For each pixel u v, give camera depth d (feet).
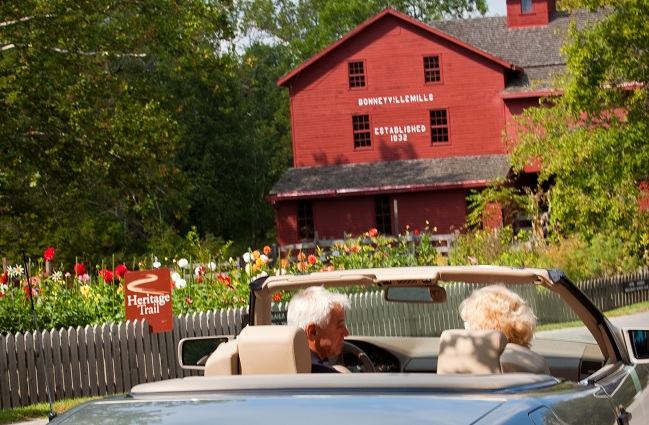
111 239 133.90
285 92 237.45
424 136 139.95
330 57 142.00
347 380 10.46
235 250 170.91
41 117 93.45
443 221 134.62
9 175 94.07
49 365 42.83
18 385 41.91
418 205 135.54
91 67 97.40
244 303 53.31
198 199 181.88
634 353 15.89
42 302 48.01
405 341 21.06
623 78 95.96
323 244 123.13
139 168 97.66
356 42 141.38
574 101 96.48
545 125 100.42
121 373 44.98
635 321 65.72
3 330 45.01
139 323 45.78
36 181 92.58
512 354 13.56
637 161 91.66
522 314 15.67
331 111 142.20
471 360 13.23
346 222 137.69
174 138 100.27
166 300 45.96
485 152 138.00
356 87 141.69
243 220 194.08
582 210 90.84
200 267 54.70
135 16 98.73
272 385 10.49
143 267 63.62
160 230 139.85
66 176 96.73
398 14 139.44
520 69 138.10
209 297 53.47
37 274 53.72
